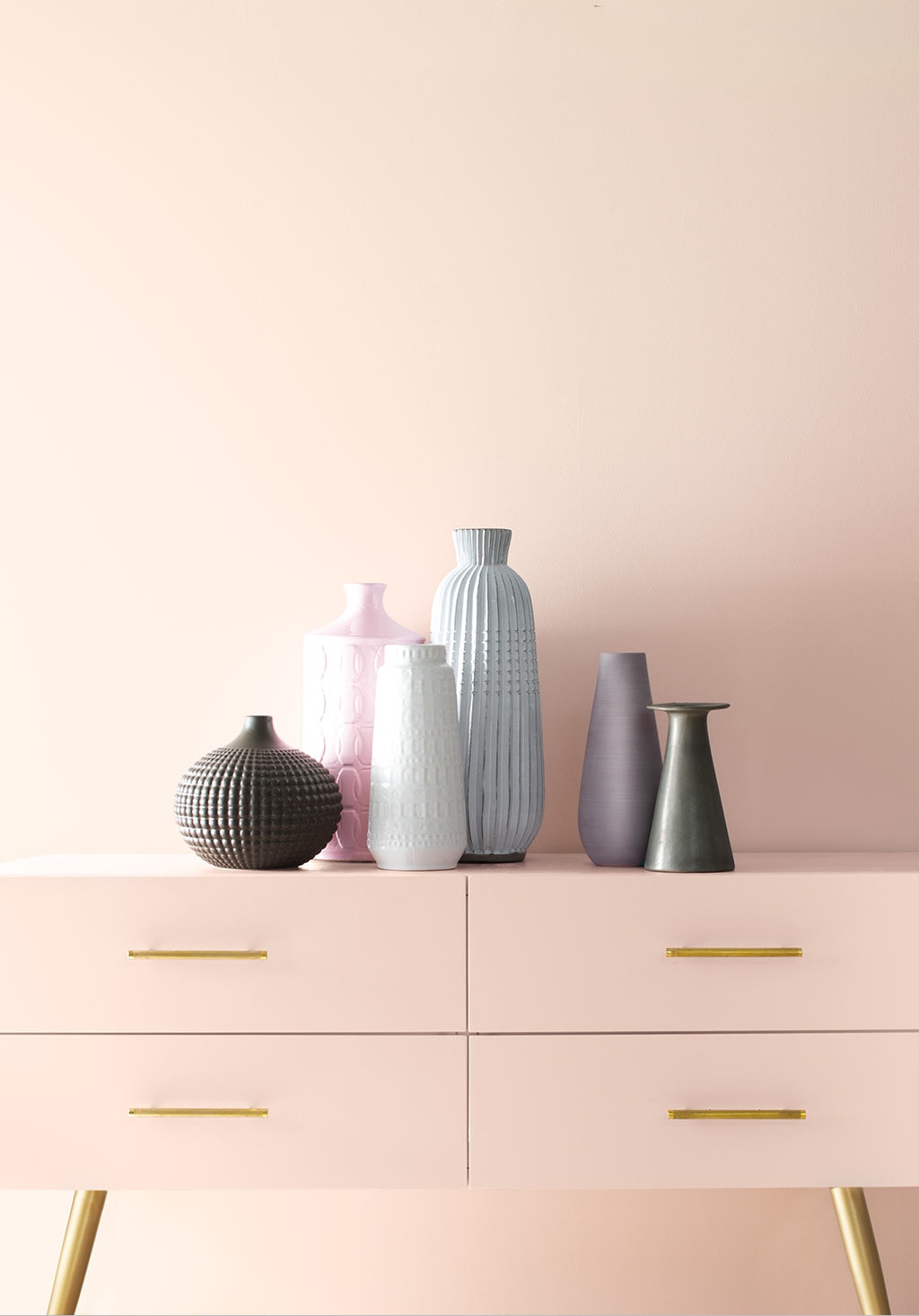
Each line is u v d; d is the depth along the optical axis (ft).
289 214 4.85
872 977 3.84
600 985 3.83
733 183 4.83
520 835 4.28
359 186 4.85
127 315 4.87
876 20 4.83
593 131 4.84
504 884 3.84
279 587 4.84
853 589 4.82
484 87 4.85
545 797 4.77
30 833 4.83
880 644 4.81
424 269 4.85
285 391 4.85
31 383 4.87
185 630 4.85
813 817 4.79
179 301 4.87
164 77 4.87
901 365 4.82
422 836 3.99
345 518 4.85
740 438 4.83
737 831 4.79
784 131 4.83
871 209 4.82
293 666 4.83
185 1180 3.81
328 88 4.86
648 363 4.83
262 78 4.87
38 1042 3.84
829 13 4.83
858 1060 3.82
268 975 3.84
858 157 4.82
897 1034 3.82
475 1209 4.73
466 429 4.85
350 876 3.85
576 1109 3.81
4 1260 4.75
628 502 4.83
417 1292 4.71
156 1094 3.83
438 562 4.83
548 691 4.82
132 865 4.27
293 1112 3.82
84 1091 3.83
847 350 4.82
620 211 4.84
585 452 4.83
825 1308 4.70
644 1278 4.71
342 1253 4.72
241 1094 3.83
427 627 4.83
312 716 4.40
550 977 3.83
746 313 4.83
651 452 4.83
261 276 4.86
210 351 4.86
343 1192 4.74
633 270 4.84
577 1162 3.80
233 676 4.83
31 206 4.87
